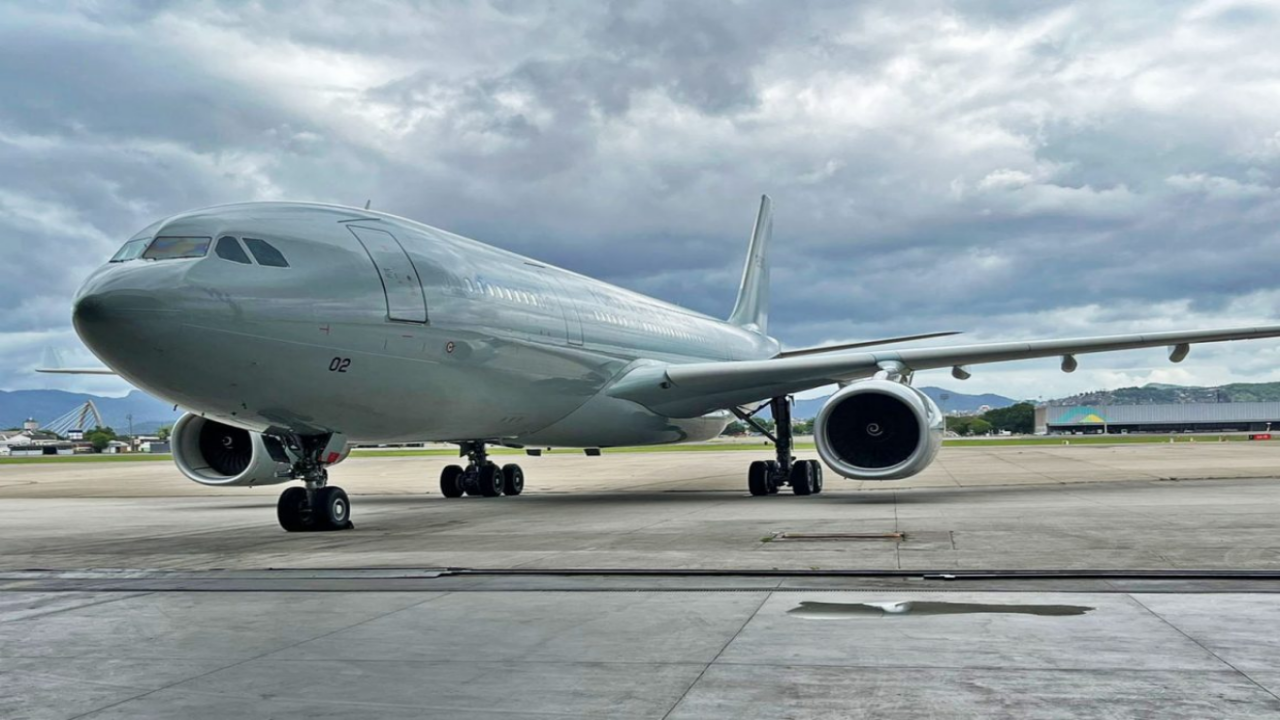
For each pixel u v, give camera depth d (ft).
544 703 14.61
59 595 24.94
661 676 15.96
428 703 14.75
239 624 20.86
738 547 31.81
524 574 26.89
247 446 57.16
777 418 62.44
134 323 33.88
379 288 41.24
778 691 14.94
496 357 47.60
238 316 36.01
